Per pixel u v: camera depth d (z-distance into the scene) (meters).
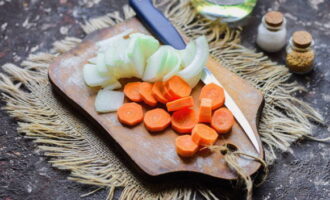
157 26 0.68
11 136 0.65
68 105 0.66
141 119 0.62
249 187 0.56
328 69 0.69
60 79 0.66
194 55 0.64
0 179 0.62
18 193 0.61
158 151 0.61
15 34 0.73
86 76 0.65
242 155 0.60
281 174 0.61
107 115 0.63
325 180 0.61
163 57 0.63
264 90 0.67
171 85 0.63
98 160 0.63
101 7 0.75
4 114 0.67
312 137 0.64
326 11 0.74
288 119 0.65
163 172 0.59
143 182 0.61
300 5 0.74
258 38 0.70
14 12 0.75
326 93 0.67
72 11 0.75
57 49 0.71
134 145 0.61
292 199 0.60
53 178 0.62
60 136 0.64
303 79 0.68
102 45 0.68
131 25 0.71
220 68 0.67
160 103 0.64
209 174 0.59
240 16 0.72
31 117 0.66
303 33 0.67
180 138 0.60
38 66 0.70
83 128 0.65
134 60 0.64
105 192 0.61
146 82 0.64
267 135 0.64
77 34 0.73
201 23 0.73
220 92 0.63
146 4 0.69
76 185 0.61
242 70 0.69
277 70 0.68
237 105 0.63
